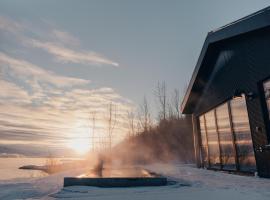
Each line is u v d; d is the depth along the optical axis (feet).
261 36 23.44
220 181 21.66
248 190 16.15
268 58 22.41
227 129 31.19
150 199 13.89
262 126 23.32
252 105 25.00
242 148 27.35
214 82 34.27
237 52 27.73
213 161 35.94
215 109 35.01
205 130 39.27
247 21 23.47
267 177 22.68
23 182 27.58
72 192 17.01
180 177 25.84
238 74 27.53
